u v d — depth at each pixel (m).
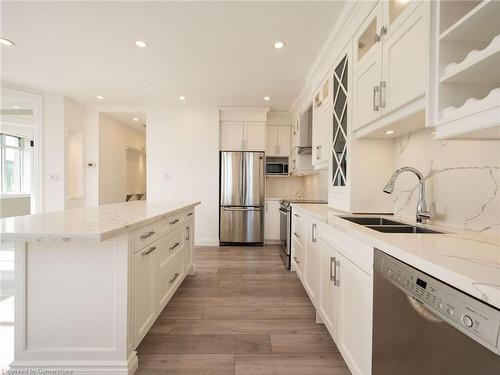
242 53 2.63
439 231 1.26
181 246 2.38
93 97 4.05
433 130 1.51
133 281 1.37
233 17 2.06
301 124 3.83
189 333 1.78
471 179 1.23
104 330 1.30
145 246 1.53
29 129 5.30
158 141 4.41
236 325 1.89
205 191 4.43
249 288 2.59
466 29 0.93
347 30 2.00
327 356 1.55
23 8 1.95
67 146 4.04
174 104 4.36
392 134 1.78
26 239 1.06
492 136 0.99
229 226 4.36
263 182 4.39
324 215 1.80
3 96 3.53
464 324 0.59
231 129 4.48
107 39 2.39
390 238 1.00
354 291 1.22
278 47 2.50
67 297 1.29
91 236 1.06
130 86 3.57
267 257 3.71
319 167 3.00
